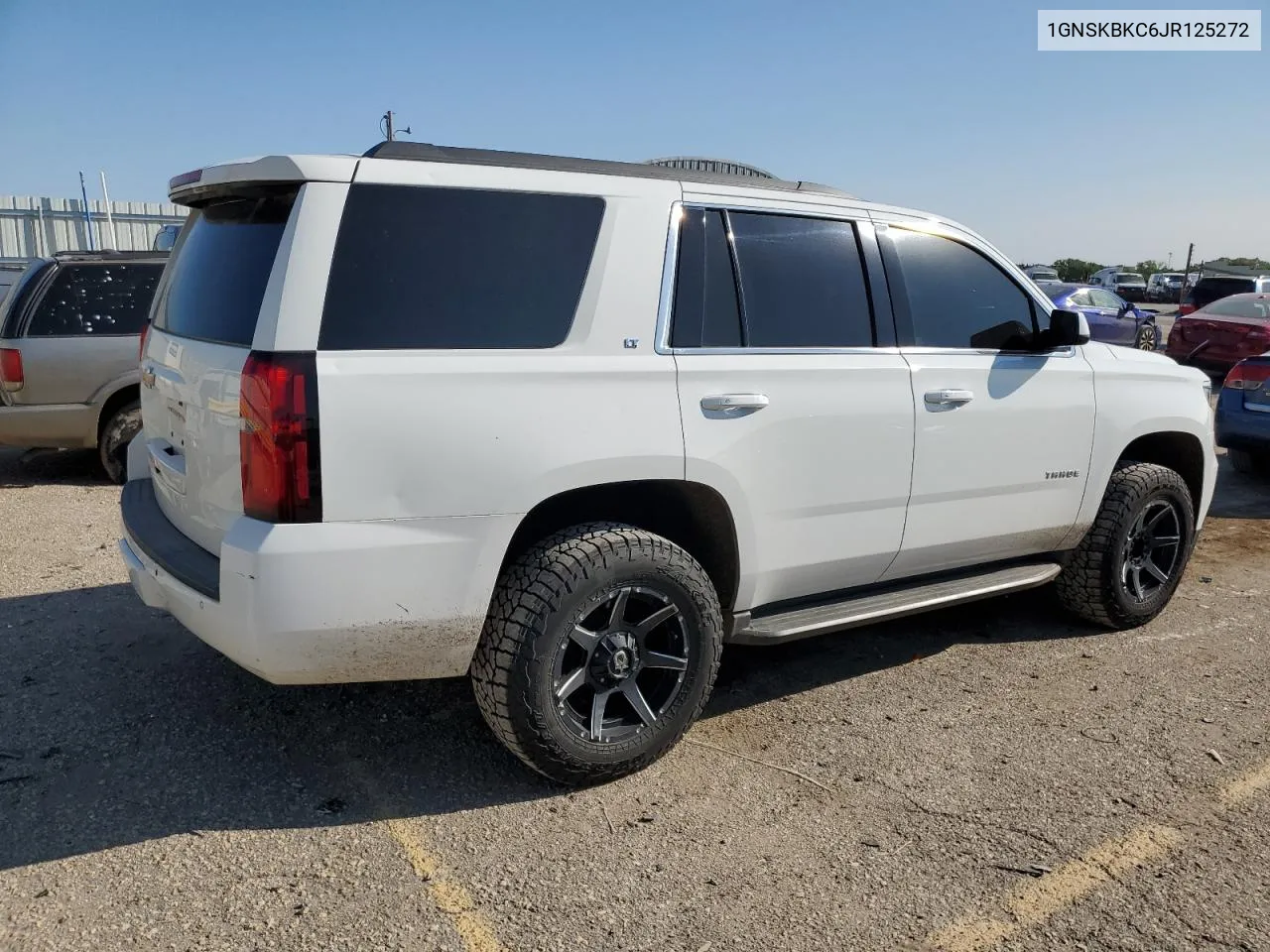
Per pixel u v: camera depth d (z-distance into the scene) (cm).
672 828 305
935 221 420
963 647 467
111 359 723
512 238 307
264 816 304
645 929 258
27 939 245
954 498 409
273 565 267
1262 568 614
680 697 335
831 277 379
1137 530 478
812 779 337
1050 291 1805
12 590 498
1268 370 824
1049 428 435
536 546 311
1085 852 298
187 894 264
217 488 296
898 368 386
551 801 318
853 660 446
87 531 617
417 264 291
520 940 252
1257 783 341
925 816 316
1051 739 372
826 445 363
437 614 290
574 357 311
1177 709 401
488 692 305
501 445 293
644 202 331
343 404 272
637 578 317
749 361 346
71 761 332
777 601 377
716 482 336
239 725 361
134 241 2655
